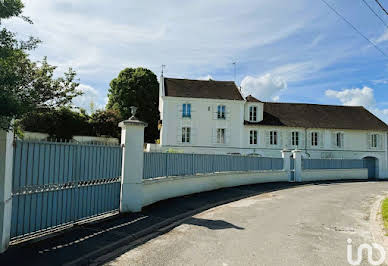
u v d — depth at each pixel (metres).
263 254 5.89
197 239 6.76
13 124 4.83
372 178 32.09
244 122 30.14
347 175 28.67
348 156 32.41
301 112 33.75
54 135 23.38
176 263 5.26
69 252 5.40
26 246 5.41
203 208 10.59
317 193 16.12
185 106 28.89
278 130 31.00
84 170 7.27
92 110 36.97
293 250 6.21
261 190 16.41
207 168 15.10
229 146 29.22
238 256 5.71
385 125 34.16
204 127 28.86
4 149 4.98
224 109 29.62
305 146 31.52
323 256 5.90
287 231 7.79
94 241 6.10
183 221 8.48
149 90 38.31
